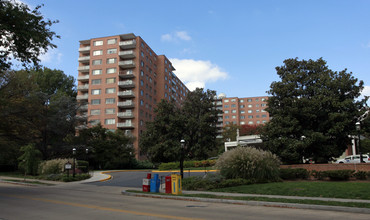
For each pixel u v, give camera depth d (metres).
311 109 22.41
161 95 75.19
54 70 70.94
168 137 28.48
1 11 13.84
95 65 64.50
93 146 47.19
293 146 21.84
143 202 11.86
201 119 28.61
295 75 24.19
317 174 18.47
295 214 8.59
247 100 122.62
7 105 27.36
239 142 40.91
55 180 26.19
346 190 12.92
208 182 16.56
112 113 61.06
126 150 50.84
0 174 35.84
